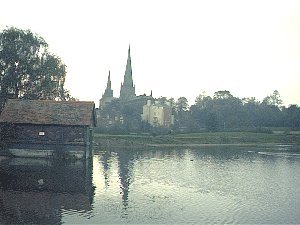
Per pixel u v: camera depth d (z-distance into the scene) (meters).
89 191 27.45
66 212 21.30
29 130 48.03
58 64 71.50
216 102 183.75
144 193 27.64
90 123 48.75
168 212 22.17
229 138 103.88
